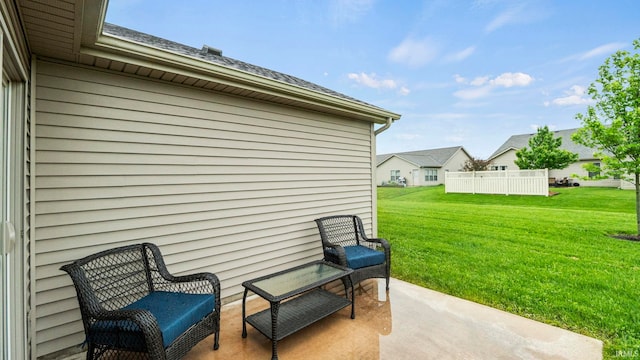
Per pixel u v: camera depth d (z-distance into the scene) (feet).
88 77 8.38
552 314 9.77
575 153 57.31
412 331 8.89
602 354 7.61
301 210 13.70
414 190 62.49
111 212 8.73
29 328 7.35
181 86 10.08
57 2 5.30
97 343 6.48
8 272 6.15
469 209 33.19
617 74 20.57
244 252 11.68
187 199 10.21
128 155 9.03
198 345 8.36
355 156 16.37
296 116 13.52
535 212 29.50
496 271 13.96
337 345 8.23
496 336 8.55
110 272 8.23
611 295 10.98
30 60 7.44
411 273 14.03
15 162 6.44
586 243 18.30
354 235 15.24
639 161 19.42
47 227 7.73
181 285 9.87
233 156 11.38
